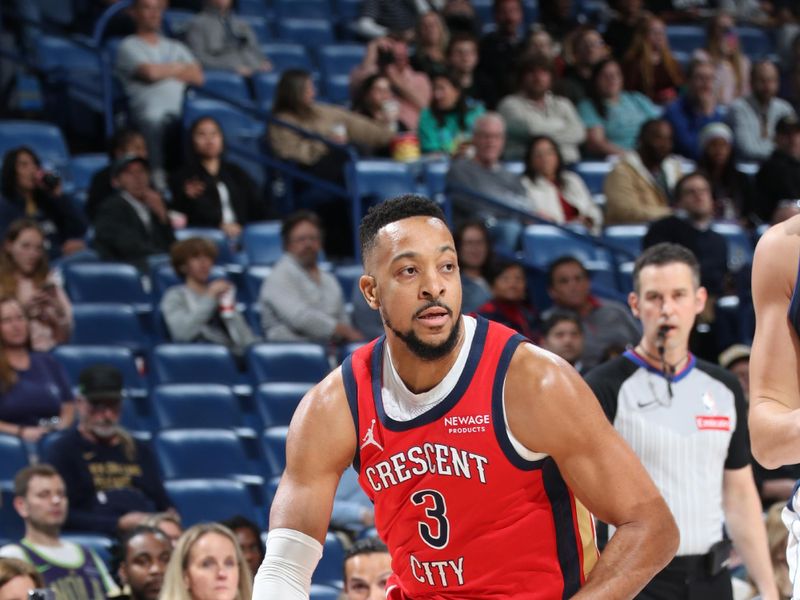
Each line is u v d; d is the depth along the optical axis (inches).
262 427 636.1
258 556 481.7
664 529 225.3
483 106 956.6
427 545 232.2
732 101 1043.9
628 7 1051.9
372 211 227.9
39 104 887.7
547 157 834.2
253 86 923.4
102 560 506.3
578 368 581.3
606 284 787.4
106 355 643.5
